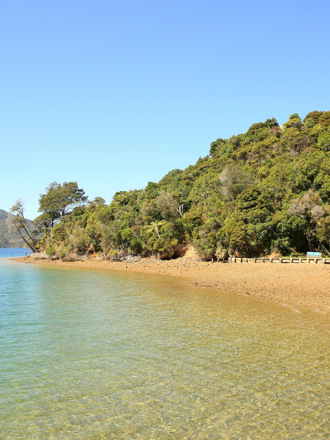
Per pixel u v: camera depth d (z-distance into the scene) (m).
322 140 84.94
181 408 10.84
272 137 113.44
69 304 27.86
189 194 90.06
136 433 9.57
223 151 136.12
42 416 10.54
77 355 15.58
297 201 53.72
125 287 37.81
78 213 117.25
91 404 11.19
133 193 113.38
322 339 17.31
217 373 13.38
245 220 57.09
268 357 14.95
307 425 9.79
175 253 69.06
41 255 102.25
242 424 9.89
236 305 26.30
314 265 44.25
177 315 23.08
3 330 19.89
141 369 13.86
